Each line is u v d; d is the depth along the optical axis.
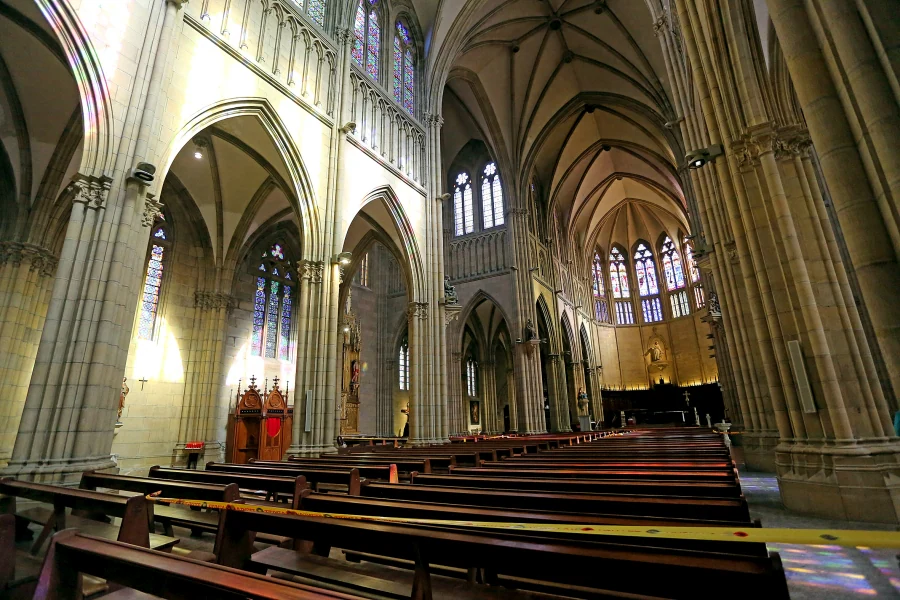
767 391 12.45
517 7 25.84
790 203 8.12
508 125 32.16
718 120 9.40
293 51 14.80
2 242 14.12
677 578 2.05
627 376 48.09
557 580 2.29
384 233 21.19
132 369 17.14
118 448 16.33
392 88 20.05
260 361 22.12
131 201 9.19
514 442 14.23
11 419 13.61
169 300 18.70
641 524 3.20
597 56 29.64
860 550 5.02
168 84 10.57
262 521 3.18
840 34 3.69
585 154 38.62
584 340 43.97
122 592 3.19
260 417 20.11
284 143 13.95
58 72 12.61
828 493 6.69
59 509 4.31
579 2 26.42
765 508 7.55
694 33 10.05
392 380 33.72
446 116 33.09
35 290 14.57
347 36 17.02
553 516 3.44
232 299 20.66
